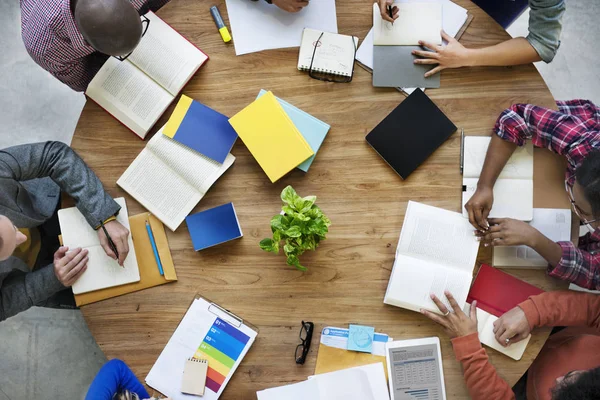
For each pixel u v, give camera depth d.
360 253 1.58
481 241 1.56
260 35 1.64
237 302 1.58
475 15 1.63
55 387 2.24
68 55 1.67
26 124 2.39
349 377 1.52
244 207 1.61
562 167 1.58
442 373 1.52
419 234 1.56
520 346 1.52
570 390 1.33
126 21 1.28
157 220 1.61
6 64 2.42
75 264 1.57
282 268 1.58
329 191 1.60
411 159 1.59
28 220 1.65
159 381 1.55
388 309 1.56
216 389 1.54
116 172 1.64
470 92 1.61
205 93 1.64
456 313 1.51
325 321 1.56
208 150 1.60
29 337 2.27
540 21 1.56
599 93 2.33
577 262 1.50
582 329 1.67
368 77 1.62
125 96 1.62
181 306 1.59
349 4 1.64
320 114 1.62
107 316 1.59
